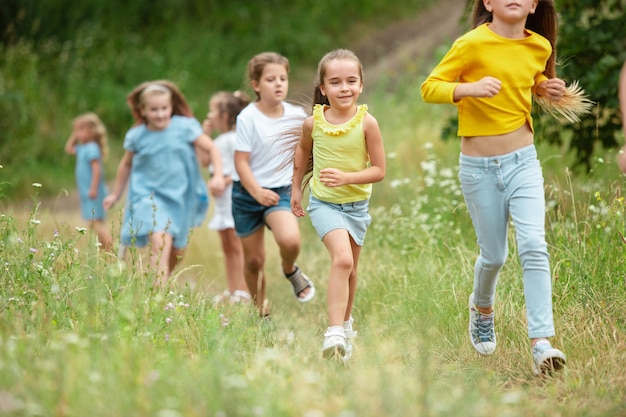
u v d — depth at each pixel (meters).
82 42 34.00
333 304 8.09
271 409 5.50
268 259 14.28
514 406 6.20
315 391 6.16
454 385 6.87
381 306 10.36
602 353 7.43
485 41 7.53
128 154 12.45
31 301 7.93
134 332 7.39
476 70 7.61
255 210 10.74
